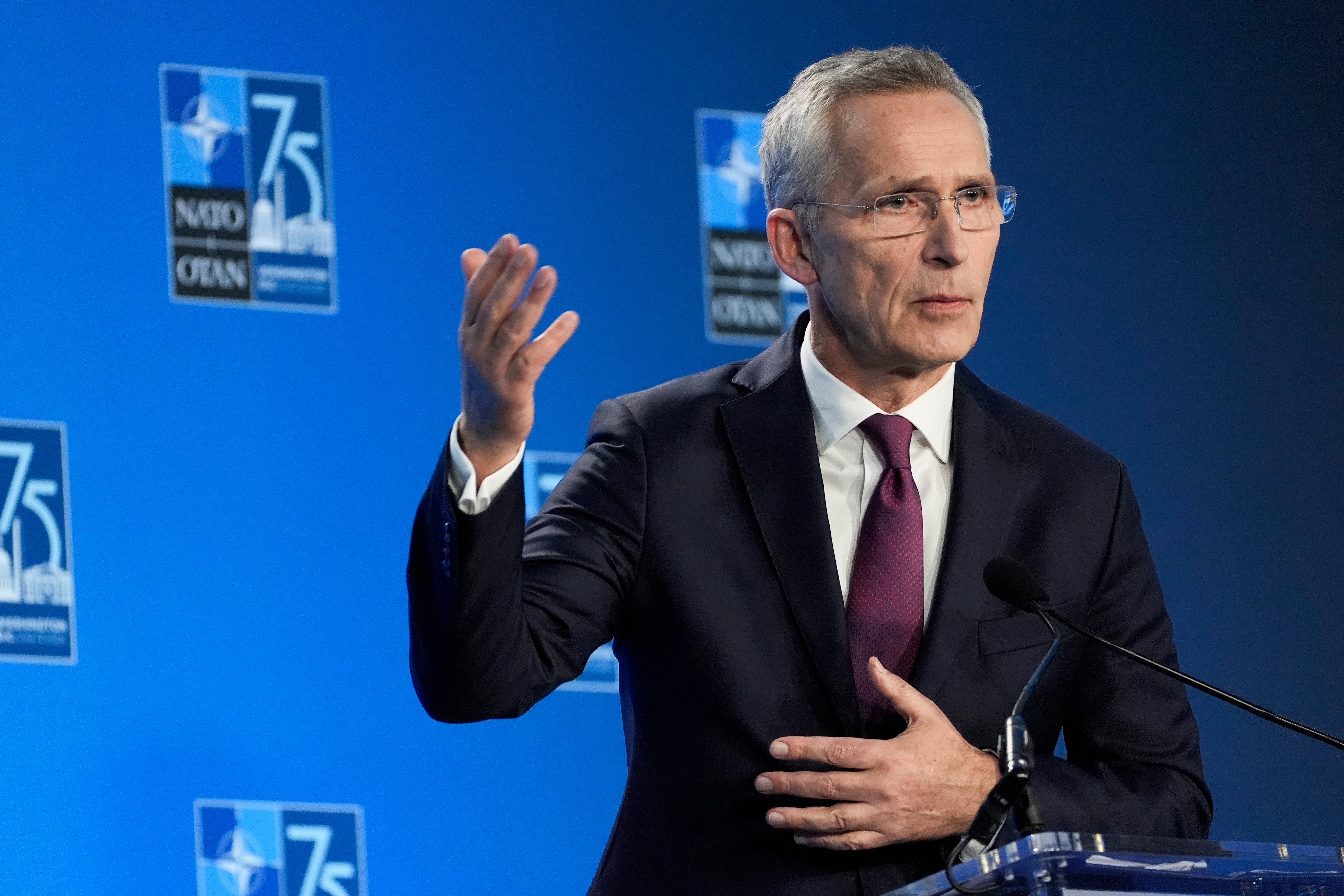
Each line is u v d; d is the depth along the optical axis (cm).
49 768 957
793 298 1170
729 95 1186
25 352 999
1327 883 424
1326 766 1223
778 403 584
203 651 999
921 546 560
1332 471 1270
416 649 523
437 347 1085
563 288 1123
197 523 1014
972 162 568
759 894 523
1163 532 1226
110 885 955
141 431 1014
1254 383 1267
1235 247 1283
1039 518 575
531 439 1096
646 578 562
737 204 1173
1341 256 1302
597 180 1144
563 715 1062
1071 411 1223
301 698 1012
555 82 1148
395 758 1023
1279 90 1311
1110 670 577
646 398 603
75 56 1044
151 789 974
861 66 589
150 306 1030
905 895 431
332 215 1078
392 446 1063
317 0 1101
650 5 1181
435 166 1108
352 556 1041
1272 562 1243
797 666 547
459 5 1134
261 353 1047
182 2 1070
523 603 542
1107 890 412
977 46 1255
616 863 557
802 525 558
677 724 551
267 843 989
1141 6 1299
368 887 1004
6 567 971
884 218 560
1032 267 1234
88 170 1033
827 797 501
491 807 1037
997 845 507
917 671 542
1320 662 1238
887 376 578
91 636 980
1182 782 561
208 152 1059
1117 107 1279
